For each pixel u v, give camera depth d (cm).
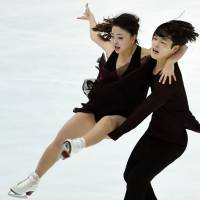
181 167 1698
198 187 1573
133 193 1206
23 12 3619
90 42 3044
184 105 1225
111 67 1305
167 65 1180
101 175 1630
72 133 1262
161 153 1219
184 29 1192
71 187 1555
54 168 1672
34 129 1939
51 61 2720
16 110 2108
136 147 1268
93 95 1288
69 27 3309
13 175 1616
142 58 1281
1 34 3161
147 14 3525
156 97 1173
